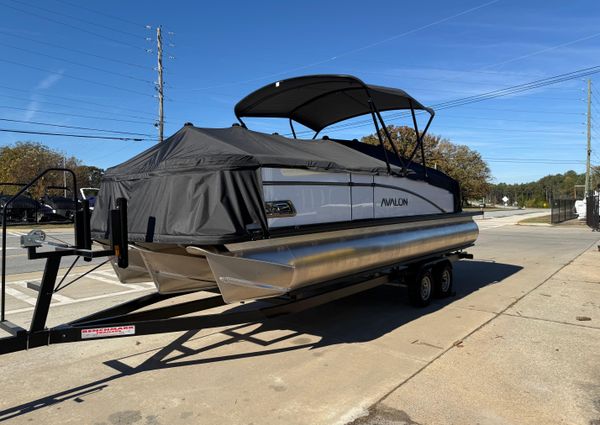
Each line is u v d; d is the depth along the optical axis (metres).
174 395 3.88
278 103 7.14
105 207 5.20
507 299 7.41
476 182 71.00
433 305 7.06
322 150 6.20
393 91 6.45
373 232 5.80
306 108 7.46
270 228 4.34
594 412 3.49
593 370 4.33
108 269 11.20
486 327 5.78
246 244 4.10
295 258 4.47
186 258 4.71
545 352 4.82
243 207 4.03
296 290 4.72
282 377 4.24
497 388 3.93
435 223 7.30
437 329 5.73
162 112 35.00
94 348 5.11
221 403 3.72
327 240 5.02
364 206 5.77
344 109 7.51
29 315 6.60
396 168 6.57
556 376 4.19
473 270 10.55
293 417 3.46
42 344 3.74
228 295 4.17
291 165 4.59
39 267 11.62
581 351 4.86
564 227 28.31
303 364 4.56
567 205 37.56
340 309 6.81
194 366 4.55
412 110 7.14
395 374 4.27
